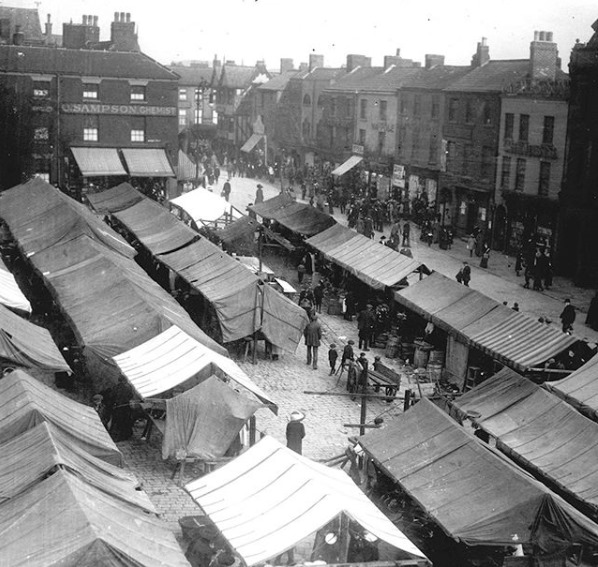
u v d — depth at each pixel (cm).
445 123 5900
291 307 3064
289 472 1633
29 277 3716
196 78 10325
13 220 4034
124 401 2302
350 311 3634
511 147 5122
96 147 6134
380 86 7000
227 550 1619
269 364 3045
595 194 4372
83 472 1584
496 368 2795
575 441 2005
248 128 9719
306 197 7044
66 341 2977
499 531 1625
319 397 2723
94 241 3506
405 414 2064
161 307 2775
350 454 2072
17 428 1770
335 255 3953
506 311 2891
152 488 2008
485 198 5484
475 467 1791
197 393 2116
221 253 3591
